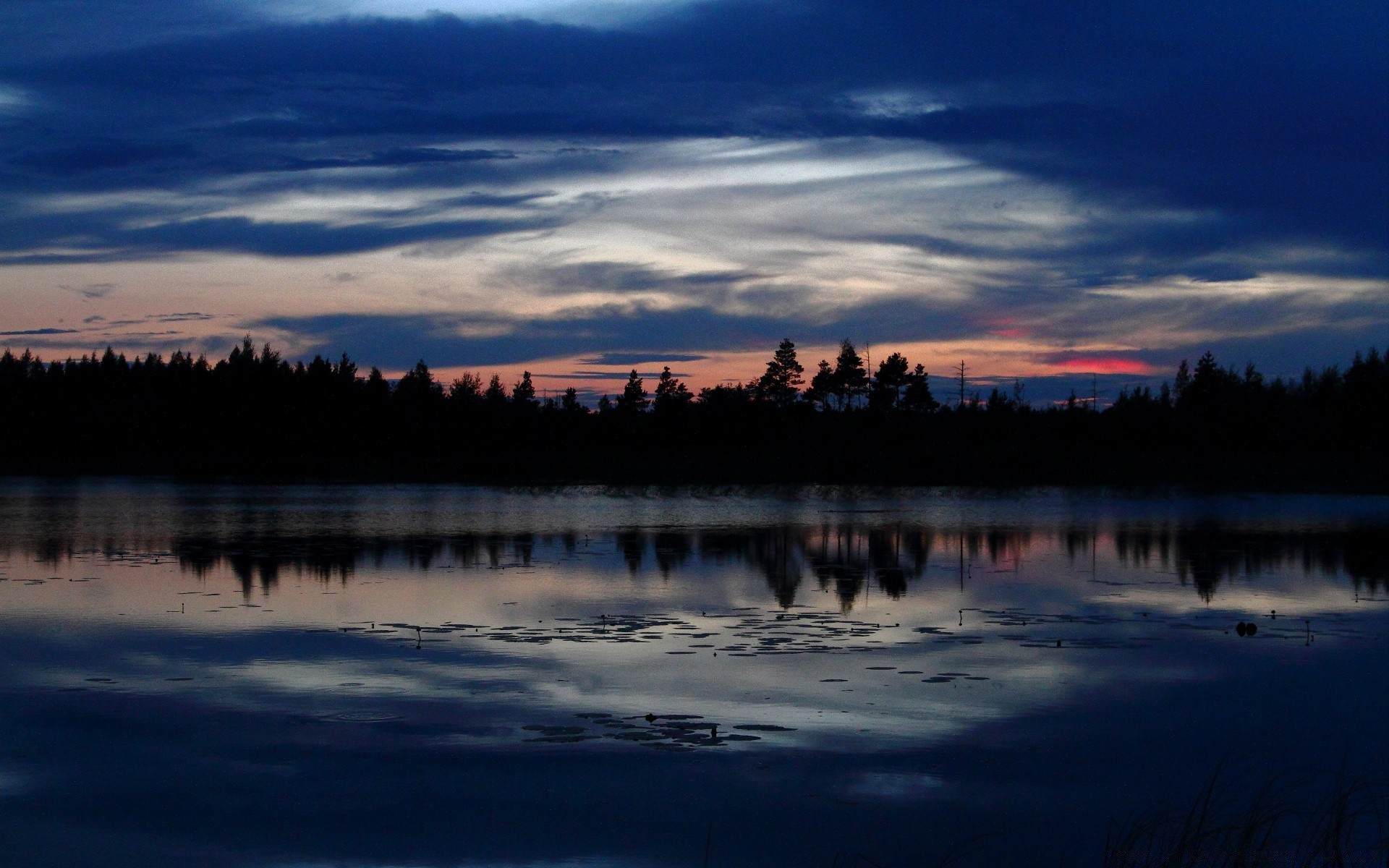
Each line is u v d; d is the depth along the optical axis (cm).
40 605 2195
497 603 2241
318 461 9088
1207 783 1217
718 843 1058
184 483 6769
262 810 1125
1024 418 9625
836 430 9244
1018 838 1070
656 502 5144
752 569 2770
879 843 1059
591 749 1295
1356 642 1889
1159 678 1630
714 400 9500
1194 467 7494
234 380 10525
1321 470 7375
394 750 1294
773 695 1520
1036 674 1645
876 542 3394
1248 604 2284
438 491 5966
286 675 1622
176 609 2152
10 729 1369
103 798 1155
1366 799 1166
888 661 1720
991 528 3878
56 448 10044
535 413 10275
